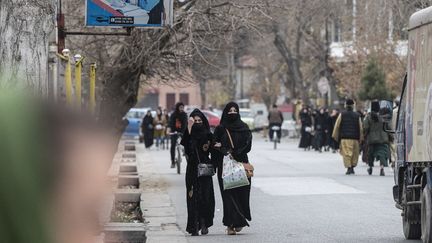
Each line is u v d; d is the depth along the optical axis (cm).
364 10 7031
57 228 595
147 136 7031
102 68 3509
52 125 604
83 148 616
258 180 3744
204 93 13562
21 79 1527
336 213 2559
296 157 5688
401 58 6988
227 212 2128
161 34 3281
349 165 4059
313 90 10131
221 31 3328
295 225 2306
